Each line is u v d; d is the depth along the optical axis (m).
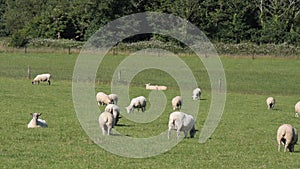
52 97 47.75
